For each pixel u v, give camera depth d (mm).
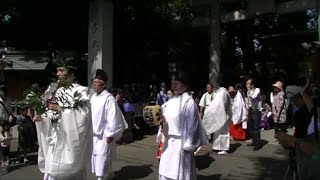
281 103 10836
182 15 23703
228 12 16141
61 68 5500
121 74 21141
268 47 23516
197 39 23938
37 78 19969
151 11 21469
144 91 18391
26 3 17875
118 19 20000
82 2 17344
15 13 18938
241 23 23344
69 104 5395
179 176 5535
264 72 21469
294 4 14273
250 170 8367
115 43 20484
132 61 21812
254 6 15078
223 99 10008
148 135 14047
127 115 12320
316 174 2885
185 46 24078
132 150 11047
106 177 7168
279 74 21438
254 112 10586
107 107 7020
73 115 5414
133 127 13141
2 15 19172
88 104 5613
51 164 5445
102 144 7043
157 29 22391
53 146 5500
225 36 23969
